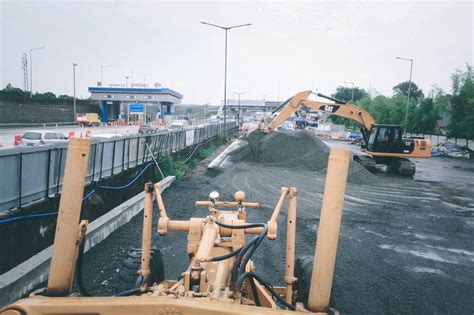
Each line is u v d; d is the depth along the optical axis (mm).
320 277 2580
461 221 13008
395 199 16438
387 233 11055
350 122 81062
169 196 14133
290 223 3977
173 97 81250
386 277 7684
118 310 2328
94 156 10156
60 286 2613
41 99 52750
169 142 20562
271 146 25594
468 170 30094
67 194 2641
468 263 8883
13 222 6621
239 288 3033
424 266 8508
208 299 2480
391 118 55812
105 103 70500
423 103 48062
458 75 42062
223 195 14883
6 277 5703
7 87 72500
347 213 13312
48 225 7879
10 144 23672
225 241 4227
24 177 7219
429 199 16797
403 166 24188
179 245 8617
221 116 125812
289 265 3951
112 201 11234
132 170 13414
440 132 50656
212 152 32312
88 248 8023
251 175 20156
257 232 4227
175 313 2334
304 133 26906
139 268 4496
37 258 6609
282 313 2344
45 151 7902
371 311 6156
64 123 54344
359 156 26188
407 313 6180
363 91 109500
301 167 23641
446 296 6930
